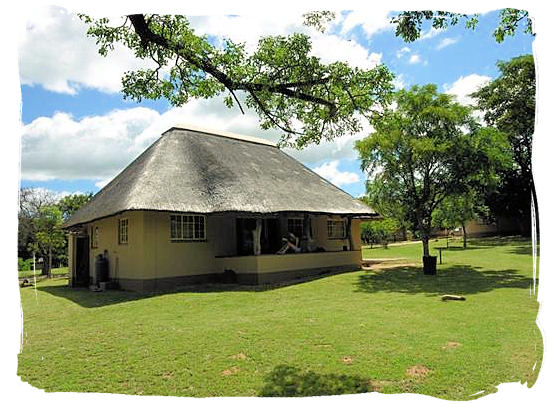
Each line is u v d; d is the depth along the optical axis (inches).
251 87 235.8
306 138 259.3
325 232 695.1
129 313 339.3
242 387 167.0
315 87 241.8
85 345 241.3
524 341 211.0
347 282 475.5
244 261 508.1
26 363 206.4
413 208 593.6
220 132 681.0
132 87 249.9
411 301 346.9
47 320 329.7
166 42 226.1
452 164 543.8
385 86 233.5
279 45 231.8
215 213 481.1
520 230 1232.2
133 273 487.2
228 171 537.0
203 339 241.3
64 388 170.7
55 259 1147.3
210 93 248.4
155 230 484.1
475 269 553.6
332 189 685.3
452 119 532.1
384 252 1071.0
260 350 215.0
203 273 525.3
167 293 438.6
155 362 203.0
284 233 630.5
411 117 553.6
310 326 263.6
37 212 820.6
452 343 213.9
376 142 550.0
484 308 302.4
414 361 187.6
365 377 171.5
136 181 481.4
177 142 579.5
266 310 328.8
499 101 878.4
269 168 629.6
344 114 243.3
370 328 253.4
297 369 184.9
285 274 526.0
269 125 258.1
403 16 196.2
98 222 601.9
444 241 1364.4
